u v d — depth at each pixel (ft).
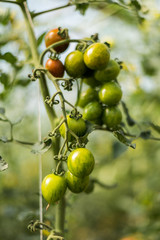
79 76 1.94
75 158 1.67
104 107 2.02
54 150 1.90
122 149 2.00
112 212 6.13
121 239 3.05
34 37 2.05
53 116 1.96
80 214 5.70
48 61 1.90
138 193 4.60
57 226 2.02
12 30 2.92
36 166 5.12
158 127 2.18
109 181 4.67
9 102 3.26
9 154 4.16
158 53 3.63
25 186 4.70
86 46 1.90
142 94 3.68
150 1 2.94
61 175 1.71
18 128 4.10
